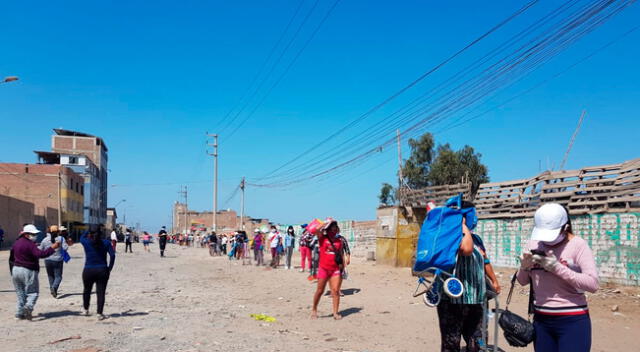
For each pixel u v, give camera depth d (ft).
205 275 63.46
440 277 15.58
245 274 63.98
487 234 58.03
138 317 30.96
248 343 24.06
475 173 120.16
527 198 52.85
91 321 29.17
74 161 262.88
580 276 12.12
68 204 220.64
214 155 160.97
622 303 34.45
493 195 57.88
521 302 36.55
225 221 346.54
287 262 71.51
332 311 34.50
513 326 13.30
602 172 44.09
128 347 22.65
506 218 55.11
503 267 55.11
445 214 15.67
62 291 43.80
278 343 24.31
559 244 12.92
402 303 37.37
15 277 29.35
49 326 27.45
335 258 31.53
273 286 49.96
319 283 31.58
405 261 66.95
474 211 16.11
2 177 208.03
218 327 28.04
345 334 27.17
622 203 41.83
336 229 31.99
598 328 28.04
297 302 38.86
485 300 16.03
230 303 38.58
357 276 55.67
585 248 12.60
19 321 28.96
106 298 39.91
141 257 106.11
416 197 66.95
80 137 297.33
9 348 22.15
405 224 67.56
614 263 41.11
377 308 35.29
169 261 93.15
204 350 22.36
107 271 30.27
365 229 101.09
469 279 15.65
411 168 125.59
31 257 29.58
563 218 12.80
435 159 125.49
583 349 12.37
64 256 40.06
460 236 15.26
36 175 211.82
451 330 15.88
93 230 30.17
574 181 46.55
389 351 23.43
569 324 12.50
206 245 196.65
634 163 41.55
